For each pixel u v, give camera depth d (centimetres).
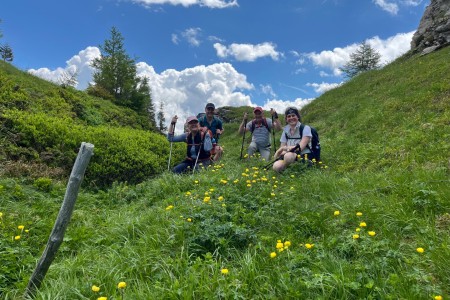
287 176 729
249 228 457
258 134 1059
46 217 572
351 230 425
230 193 588
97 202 731
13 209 569
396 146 788
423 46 1842
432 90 1045
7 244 445
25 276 385
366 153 828
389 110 1080
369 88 1605
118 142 1009
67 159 866
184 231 446
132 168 936
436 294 290
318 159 838
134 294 325
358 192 546
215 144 1005
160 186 732
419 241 378
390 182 555
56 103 1330
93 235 500
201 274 342
